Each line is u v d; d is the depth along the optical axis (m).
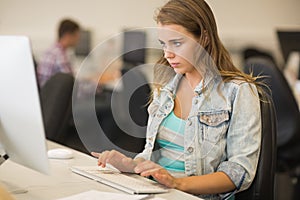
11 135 1.28
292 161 2.83
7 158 1.45
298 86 3.50
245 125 1.54
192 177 1.48
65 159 1.67
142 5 5.27
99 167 1.54
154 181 1.46
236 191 1.51
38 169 1.28
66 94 2.34
